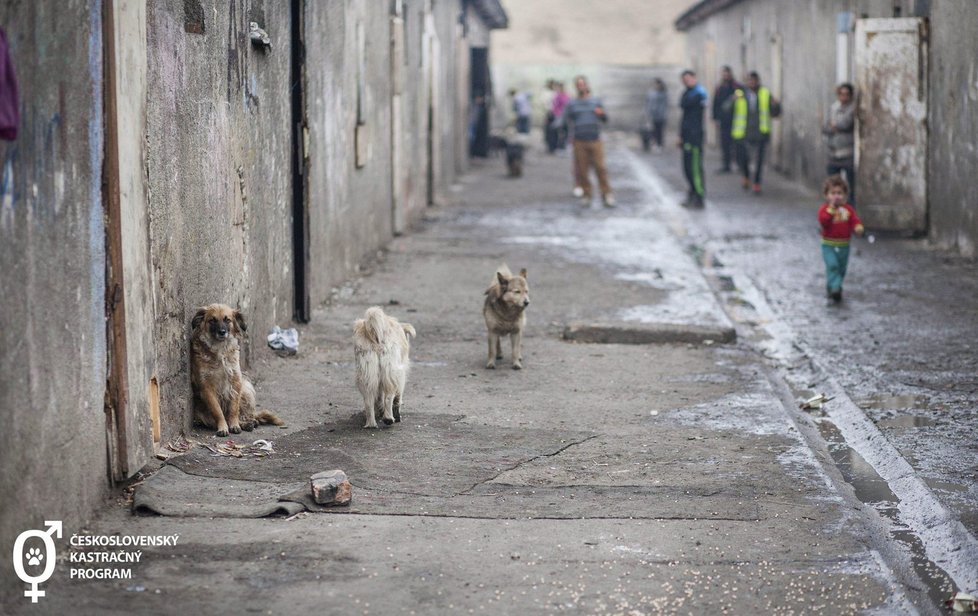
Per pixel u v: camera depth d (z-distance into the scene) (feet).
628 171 101.40
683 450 25.76
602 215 70.28
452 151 88.58
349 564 19.20
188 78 25.64
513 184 89.25
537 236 61.00
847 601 18.12
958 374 33.37
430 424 27.43
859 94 60.03
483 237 60.49
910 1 60.90
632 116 166.61
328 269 42.83
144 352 22.53
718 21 130.52
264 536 20.29
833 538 20.65
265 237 33.53
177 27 24.86
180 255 25.08
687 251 57.62
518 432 26.94
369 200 52.11
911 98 59.36
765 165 103.50
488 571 19.03
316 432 26.48
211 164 27.55
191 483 22.58
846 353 36.37
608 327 37.27
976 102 51.13
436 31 76.89
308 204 37.96
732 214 71.36
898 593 18.42
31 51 17.70
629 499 22.53
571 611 17.62
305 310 38.22
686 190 85.10
